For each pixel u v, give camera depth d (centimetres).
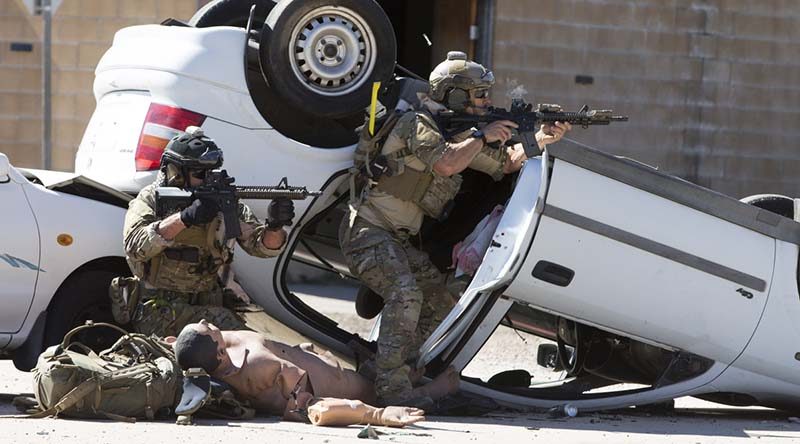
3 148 5478
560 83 5809
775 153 6066
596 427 2516
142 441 2053
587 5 5822
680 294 2611
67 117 5462
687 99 5953
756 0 6003
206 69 2686
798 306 2656
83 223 2638
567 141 2505
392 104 2856
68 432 2128
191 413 2288
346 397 2542
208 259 2561
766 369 2689
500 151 2716
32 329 2597
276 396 2438
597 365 2906
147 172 2672
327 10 2733
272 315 2788
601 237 2547
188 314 2558
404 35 6794
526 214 2541
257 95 2869
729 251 2614
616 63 5866
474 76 2620
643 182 2558
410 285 2598
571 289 2572
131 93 2750
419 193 2647
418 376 2639
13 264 2552
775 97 6053
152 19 5416
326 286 5862
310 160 2714
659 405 2884
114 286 2547
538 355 3161
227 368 2409
